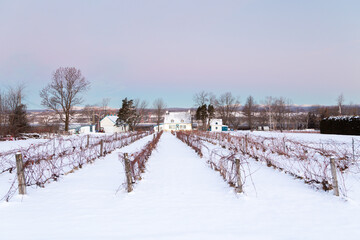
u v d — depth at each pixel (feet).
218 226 12.50
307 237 11.13
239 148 43.27
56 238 11.20
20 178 18.04
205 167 30.37
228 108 268.00
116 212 14.70
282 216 13.78
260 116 277.23
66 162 31.81
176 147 61.26
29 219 13.61
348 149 36.58
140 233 11.68
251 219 13.42
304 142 44.57
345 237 11.07
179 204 16.19
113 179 24.04
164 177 24.81
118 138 68.69
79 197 17.90
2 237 11.34
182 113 271.28
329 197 16.88
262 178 23.31
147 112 307.17
